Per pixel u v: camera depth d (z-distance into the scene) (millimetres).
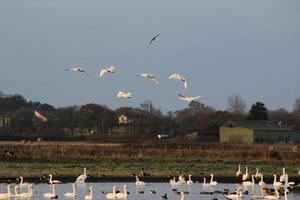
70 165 110562
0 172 100938
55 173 99688
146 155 122625
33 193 81750
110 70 63750
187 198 78562
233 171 108688
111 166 110625
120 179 98500
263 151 126000
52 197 77500
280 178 93250
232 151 126250
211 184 88938
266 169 111750
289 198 79625
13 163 111000
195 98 60719
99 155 120875
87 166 109938
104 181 97438
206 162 118312
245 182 92688
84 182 91250
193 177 100688
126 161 116812
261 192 84062
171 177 100000
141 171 103688
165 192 84438
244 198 78875
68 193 79938
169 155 123438
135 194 82250
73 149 125500
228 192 83938
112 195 78312
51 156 116875
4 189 86188
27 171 102938
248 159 121875
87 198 76938
